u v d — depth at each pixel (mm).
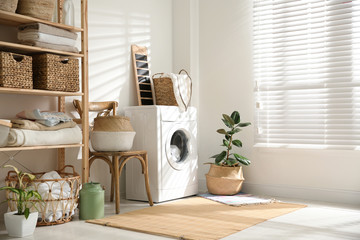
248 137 4246
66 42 3066
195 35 4574
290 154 3990
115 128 3311
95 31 3770
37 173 3174
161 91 4121
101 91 3807
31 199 2752
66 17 3137
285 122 4008
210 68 4516
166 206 3523
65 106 3473
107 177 3857
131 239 2502
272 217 3080
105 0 3871
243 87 4285
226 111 4398
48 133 2893
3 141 2646
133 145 3807
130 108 3838
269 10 4125
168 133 3768
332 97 3746
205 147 4523
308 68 3857
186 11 4523
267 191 4117
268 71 4090
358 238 2504
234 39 4348
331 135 3752
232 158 4129
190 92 4098
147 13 4316
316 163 3844
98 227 2803
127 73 4078
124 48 4051
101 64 3814
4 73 2656
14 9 2738
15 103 3111
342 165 3707
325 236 2547
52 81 2943
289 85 3975
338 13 3707
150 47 4340
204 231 2656
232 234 2592
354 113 3637
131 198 3844
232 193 4039
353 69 3641
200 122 4570
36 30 2854
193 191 4074
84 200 3004
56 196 2842
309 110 3879
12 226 2541
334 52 3754
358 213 3236
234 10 4352
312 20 3871
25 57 2801
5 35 3061
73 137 3057
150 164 3699
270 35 4109
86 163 3174
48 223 2832
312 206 3527
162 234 2588
